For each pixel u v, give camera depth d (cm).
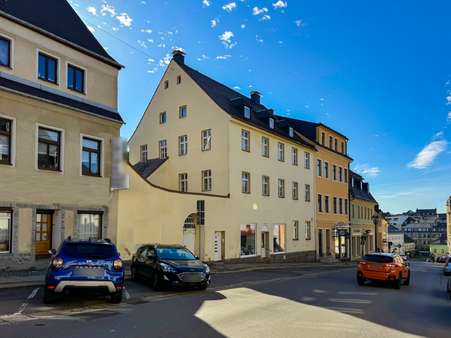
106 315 998
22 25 1784
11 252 1662
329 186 4647
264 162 3431
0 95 1653
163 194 2434
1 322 891
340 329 918
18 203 1691
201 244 2688
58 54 1931
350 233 5138
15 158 1692
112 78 2198
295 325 946
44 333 800
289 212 3759
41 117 1802
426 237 14888
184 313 1055
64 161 1883
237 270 2552
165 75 3534
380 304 1343
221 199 2883
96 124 2053
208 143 3159
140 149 3650
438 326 998
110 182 2097
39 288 1370
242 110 3341
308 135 4447
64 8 2197
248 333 852
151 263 1558
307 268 3183
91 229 2009
